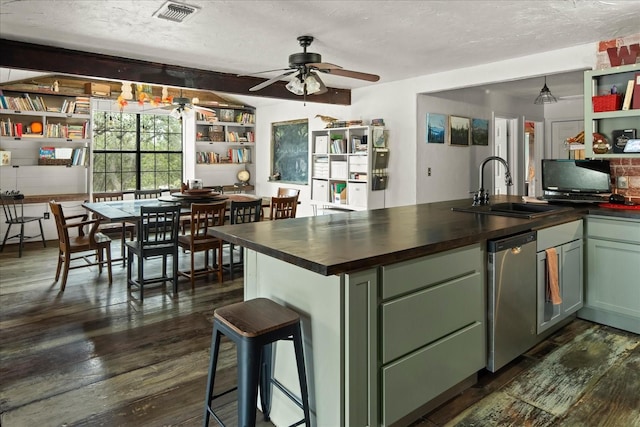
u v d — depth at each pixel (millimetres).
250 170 8352
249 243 1943
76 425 1947
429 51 4039
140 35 3523
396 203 5648
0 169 5914
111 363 2555
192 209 3975
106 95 6516
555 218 2775
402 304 1786
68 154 6309
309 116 6969
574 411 2055
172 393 2225
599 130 3584
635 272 2951
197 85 4762
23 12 2992
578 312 3295
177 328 3104
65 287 4074
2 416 2012
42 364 2537
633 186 3498
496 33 3502
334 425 1659
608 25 3293
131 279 4191
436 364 1964
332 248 1772
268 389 2029
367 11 2996
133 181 7254
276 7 2914
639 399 2154
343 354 1610
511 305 2385
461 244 2023
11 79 5699
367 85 5879
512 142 6848
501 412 2051
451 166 5848
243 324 1598
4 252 5500
